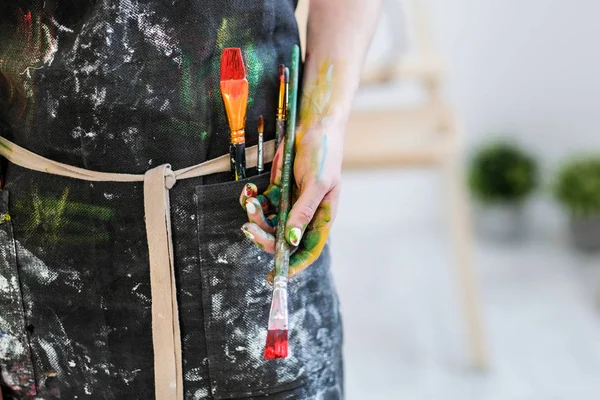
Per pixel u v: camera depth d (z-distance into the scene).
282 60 0.80
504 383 1.93
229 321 0.78
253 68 0.77
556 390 1.87
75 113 0.76
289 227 0.70
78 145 0.77
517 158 2.88
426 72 2.07
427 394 1.91
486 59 2.96
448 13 2.95
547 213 3.02
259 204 0.72
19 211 0.81
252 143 0.78
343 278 2.77
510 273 2.66
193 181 0.76
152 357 0.79
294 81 0.77
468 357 2.09
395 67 2.06
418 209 3.22
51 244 0.80
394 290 2.62
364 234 3.18
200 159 0.77
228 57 0.73
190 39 0.75
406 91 3.02
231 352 0.78
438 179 3.16
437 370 2.03
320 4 0.84
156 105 0.75
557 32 2.89
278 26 0.79
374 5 0.84
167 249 0.76
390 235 3.14
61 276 0.80
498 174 2.86
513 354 2.08
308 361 0.81
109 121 0.76
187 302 0.78
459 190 1.94
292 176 0.75
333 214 0.74
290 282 0.79
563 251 2.83
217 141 0.77
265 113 0.78
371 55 2.89
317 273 0.82
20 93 0.79
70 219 0.79
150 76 0.75
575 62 2.90
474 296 1.98
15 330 0.84
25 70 0.77
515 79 2.96
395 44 2.69
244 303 0.78
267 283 0.77
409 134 2.01
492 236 2.95
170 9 0.74
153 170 0.75
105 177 0.76
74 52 0.75
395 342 2.22
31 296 0.82
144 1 0.74
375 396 1.92
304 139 0.76
